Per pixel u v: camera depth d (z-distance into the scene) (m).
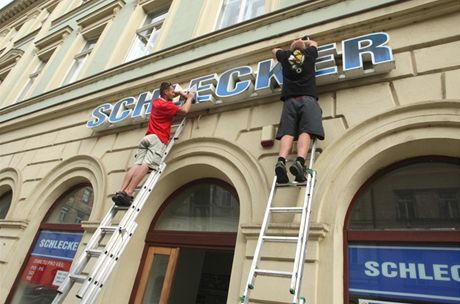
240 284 3.13
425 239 2.80
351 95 3.63
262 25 5.13
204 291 6.42
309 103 3.26
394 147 3.10
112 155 5.46
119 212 4.54
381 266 2.88
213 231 4.08
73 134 6.61
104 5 9.79
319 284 2.79
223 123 4.46
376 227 3.09
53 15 12.49
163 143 4.23
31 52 11.69
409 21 3.72
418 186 3.13
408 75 3.40
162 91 4.56
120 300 3.99
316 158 3.39
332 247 2.90
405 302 2.68
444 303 2.56
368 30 3.93
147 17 8.70
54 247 5.50
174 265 4.05
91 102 6.70
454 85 3.10
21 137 7.89
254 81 4.37
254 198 3.53
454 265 2.64
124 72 6.80
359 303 2.82
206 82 4.77
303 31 4.42
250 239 3.29
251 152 3.91
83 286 2.91
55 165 6.32
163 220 4.57
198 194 4.50
